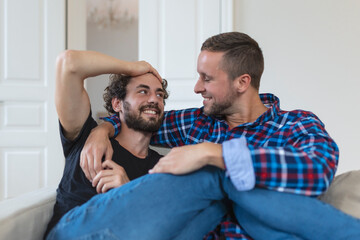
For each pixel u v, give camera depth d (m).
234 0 3.03
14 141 2.93
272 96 1.55
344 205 1.06
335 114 3.05
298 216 0.95
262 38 3.08
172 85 2.99
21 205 1.15
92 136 1.37
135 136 1.54
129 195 0.99
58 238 1.00
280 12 3.05
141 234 0.96
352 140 3.04
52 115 2.97
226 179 1.01
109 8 5.19
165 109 3.00
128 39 5.24
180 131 1.60
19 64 2.93
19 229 1.08
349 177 1.14
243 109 1.45
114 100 1.60
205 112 1.48
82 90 1.34
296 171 0.95
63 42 3.00
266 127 1.38
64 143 1.40
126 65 1.43
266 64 3.08
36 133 2.95
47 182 2.96
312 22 3.04
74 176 1.33
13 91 2.92
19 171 2.94
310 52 3.05
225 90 1.42
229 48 1.41
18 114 2.93
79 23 3.22
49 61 2.97
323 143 1.09
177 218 0.99
